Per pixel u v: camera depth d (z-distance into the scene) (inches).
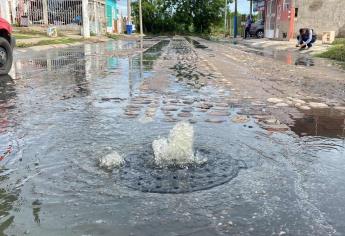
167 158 152.6
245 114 232.5
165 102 262.2
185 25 2561.5
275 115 232.1
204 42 1245.7
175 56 636.1
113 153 157.6
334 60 644.1
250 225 107.3
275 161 154.3
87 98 274.5
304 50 840.3
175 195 123.2
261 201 120.6
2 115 224.7
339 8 1159.6
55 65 495.8
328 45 926.4
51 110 237.1
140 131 190.4
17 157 157.0
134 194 123.7
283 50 898.1
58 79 370.6
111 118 216.7
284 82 370.0
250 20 1722.4
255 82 364.2
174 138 161.0
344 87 346.0
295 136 189.6
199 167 145.0
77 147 167.3
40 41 834.8
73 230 104.7
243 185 131.0
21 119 215.6
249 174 140.3
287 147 172.1
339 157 161.2
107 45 954.1
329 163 154.0
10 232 104.0
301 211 115.3
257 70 465.1
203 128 198.2
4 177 138.0
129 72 421.1
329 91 323.0
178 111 235.9
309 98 289.9
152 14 2390.5
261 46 1061.8
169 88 318.3
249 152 163.5
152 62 531.8
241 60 597.6
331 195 126.0
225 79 377.1
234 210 115.0
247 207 116.8
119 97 278.4
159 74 404.2
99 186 129.6
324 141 182.7
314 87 343.6
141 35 1790.1
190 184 130.7
